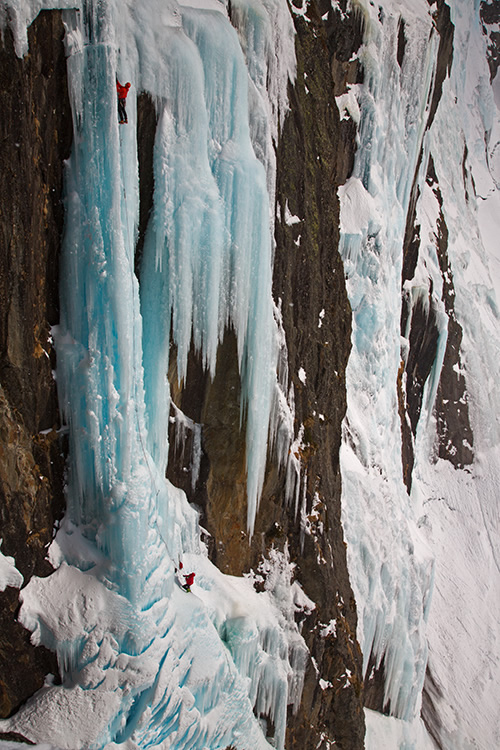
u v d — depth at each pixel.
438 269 18.80
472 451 20.69
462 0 25.62
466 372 20.80
